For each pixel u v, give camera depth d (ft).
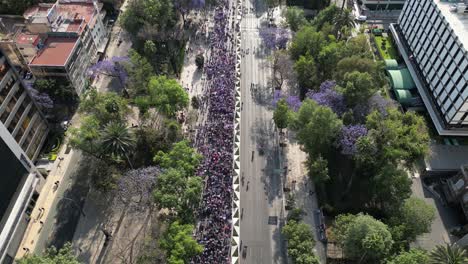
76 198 360.48
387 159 330.95
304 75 435.94
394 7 603.67
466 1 418.92
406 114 364.58
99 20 512.63
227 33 559.38
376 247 265.34
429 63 427.33
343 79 391.86
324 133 339.77
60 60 411.75
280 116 379.76
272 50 527.81
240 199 357.82
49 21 438.40
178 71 495.00
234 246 323.16
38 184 362.33
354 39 468.34
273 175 378.32
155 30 498.28
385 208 339.36
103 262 316.40
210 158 383.45
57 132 418.10
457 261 257.14
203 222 335.88
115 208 350.64
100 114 375.86
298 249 288.51
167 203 293.23
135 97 442.50
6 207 311.47
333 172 378.32
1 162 303.07
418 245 330.95
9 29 549.54
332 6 499.51
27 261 257.75
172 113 406.62
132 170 335.47
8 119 332.80
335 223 310.86
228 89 462.60
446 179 374.22
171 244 283.59
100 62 448.24
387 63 486.38
